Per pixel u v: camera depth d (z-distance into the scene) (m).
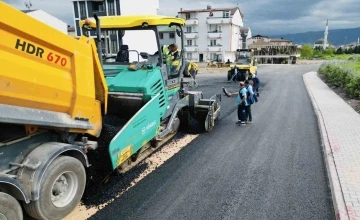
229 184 5.23
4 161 3.63
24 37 3.36
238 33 63.00
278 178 5.47
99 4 38.75
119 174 5.54
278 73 32.78
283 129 8.78
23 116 3.44
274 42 78.88
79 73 4.18
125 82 5.71
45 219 3.84
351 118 9.74
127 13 38.75
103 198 4.69
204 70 37.28
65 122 4.03
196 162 6.22
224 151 6.90
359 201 4.48
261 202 4.63
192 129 8.72
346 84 15.45
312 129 8.76
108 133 5.46
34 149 3.87
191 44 59.72
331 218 4.21
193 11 58.16
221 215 4.29
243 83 9.23
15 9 3.22
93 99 4.56
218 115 9.44
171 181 5.33
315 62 61.50
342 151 6.59
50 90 3.75
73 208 4.23
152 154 6.64
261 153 6.76
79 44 4.15
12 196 3.46
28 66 3.45
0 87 3.17
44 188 3.69
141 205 4.52
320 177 5.50
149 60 6.25
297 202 4.63
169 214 4.30
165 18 6.07
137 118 5.09
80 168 4.26
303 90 17.72
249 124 9.38
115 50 6.47
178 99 7.37
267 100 14.02
